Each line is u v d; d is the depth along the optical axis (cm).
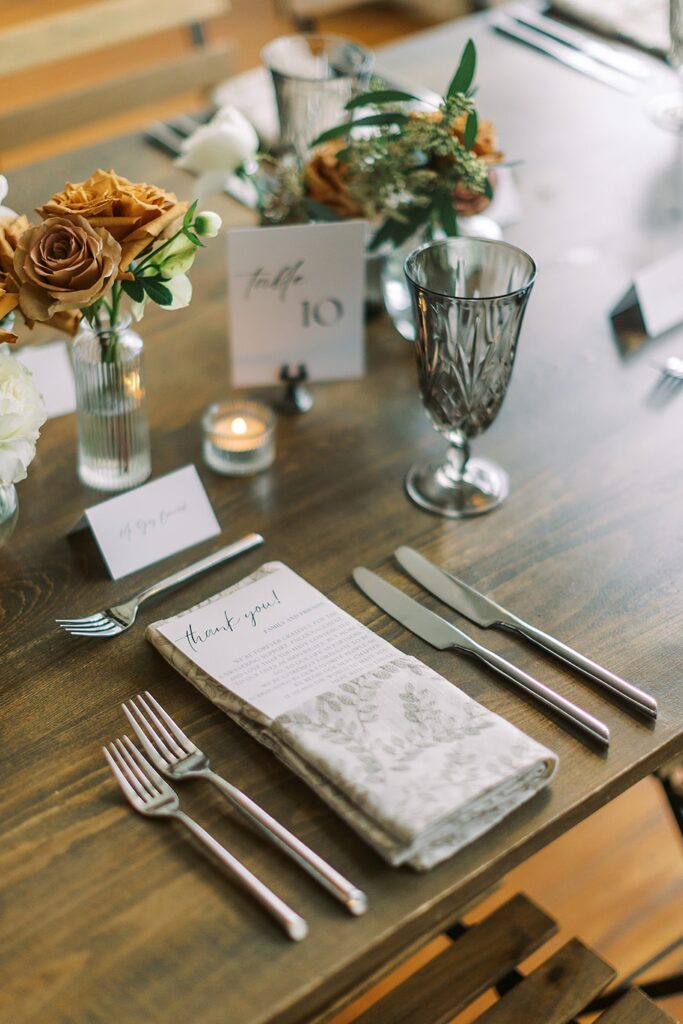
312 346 112
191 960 64
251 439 102
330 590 91
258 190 119
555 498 102
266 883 67
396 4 390
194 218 89
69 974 63
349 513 100
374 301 126
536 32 185
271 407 113
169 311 126
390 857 67
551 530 98
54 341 118
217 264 133
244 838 70
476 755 71
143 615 88
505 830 71
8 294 83
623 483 104
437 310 90
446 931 116
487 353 92
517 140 156
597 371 118
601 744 77
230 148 112
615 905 144
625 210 143
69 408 111
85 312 89
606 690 82
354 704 75
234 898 67
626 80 172
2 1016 61
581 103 166
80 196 87
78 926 66
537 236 137
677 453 107
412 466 106
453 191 110
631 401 114
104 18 172
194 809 72
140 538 93
